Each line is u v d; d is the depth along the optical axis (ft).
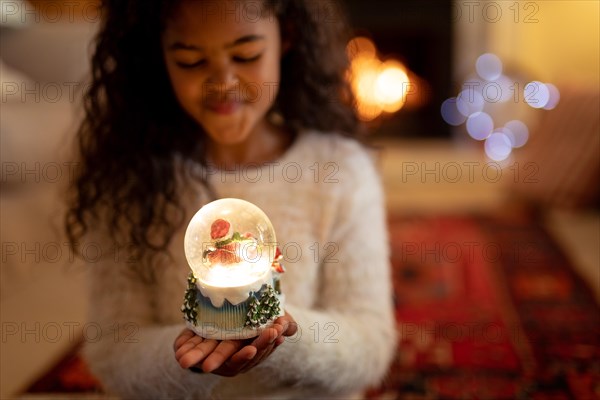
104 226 2.43
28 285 4.63
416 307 4.35
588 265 5.06
